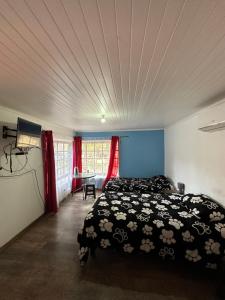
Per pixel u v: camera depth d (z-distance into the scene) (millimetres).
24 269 2193
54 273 2123
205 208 2318
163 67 1403
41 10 808
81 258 2211
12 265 2271
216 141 2443
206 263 1989
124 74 1534
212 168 2557
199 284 1956
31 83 1721
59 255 2477
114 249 2424
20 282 1985
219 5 785
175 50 1156
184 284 1957
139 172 5777
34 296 1802
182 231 2105
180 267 2227
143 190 4375
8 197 2799
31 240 2891
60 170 5012
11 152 2867
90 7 791
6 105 2596
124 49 1140
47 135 4004
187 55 1219
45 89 1896
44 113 3182
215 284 1953
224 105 2273
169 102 2461
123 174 5852
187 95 2143
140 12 825
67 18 859
